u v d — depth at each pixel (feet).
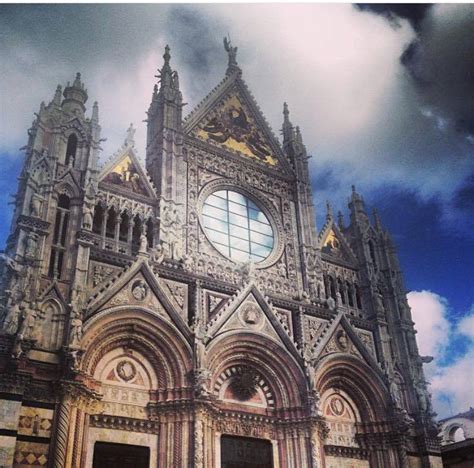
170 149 134.92
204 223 133.18
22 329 89.71
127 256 112.06
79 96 126.31
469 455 139.85
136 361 106.32
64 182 112.57
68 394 89.97
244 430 111.55
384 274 155.43
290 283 137.08
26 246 99.60
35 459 85.15
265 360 119.65
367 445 127.13
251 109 159.74
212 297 119.96
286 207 150.10
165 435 100.63
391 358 140.87
